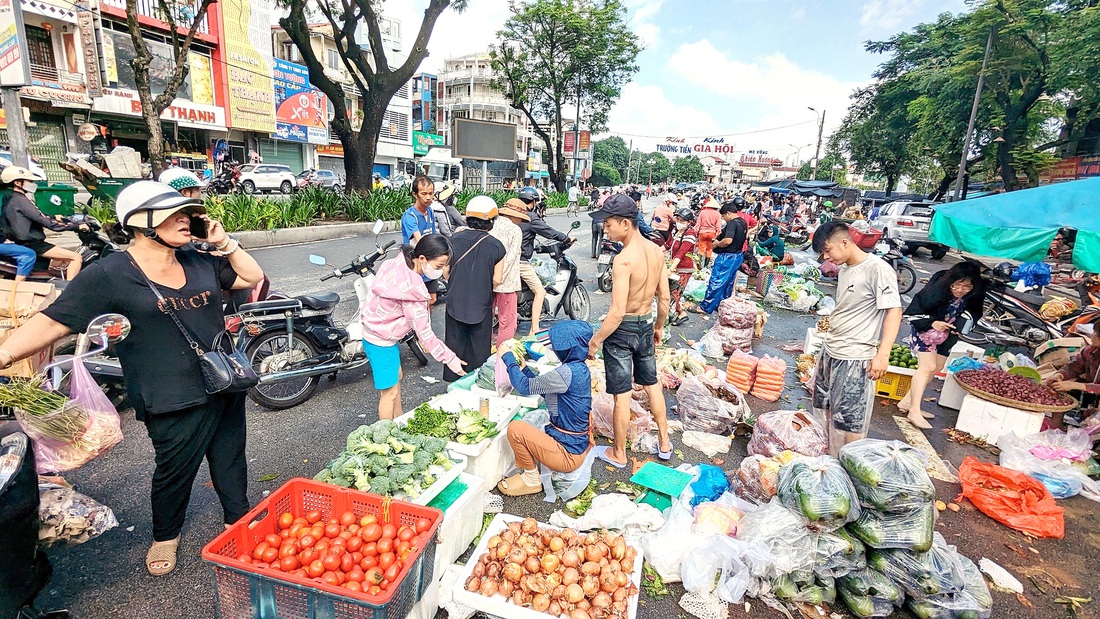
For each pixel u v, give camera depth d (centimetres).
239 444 275
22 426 225
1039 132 2500
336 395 482
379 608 189
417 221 573
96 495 318
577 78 3103
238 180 2388
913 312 490
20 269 433
